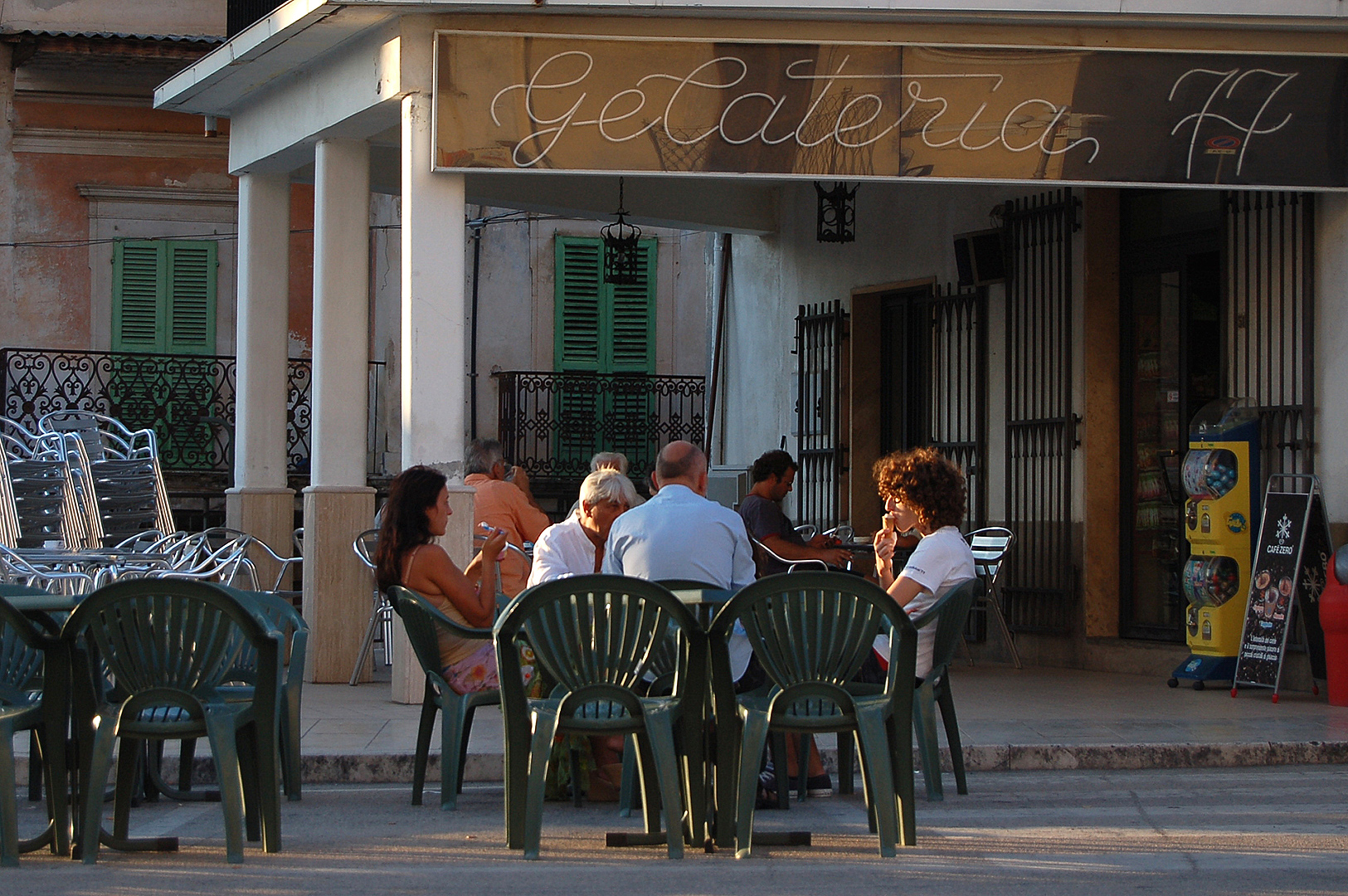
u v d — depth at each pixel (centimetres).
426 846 734
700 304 2566
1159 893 635
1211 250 1417
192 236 2400
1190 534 1314
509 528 1232
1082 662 1498
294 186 2419
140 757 854
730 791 729
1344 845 744
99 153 2369
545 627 706
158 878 658
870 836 760
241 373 1538
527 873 672
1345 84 1228
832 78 1189
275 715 717
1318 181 1226
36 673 755
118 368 2288
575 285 2534
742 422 2083
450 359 1188
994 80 1203
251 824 748
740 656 797
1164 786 925
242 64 1345
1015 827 787
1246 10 1192
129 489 1533
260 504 1523
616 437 2516
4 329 2327
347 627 1351
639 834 741
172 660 690
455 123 1166
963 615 857
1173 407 1453
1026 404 1566
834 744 1011
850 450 1819
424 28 1185
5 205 2334
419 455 1178
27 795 888
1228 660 1291
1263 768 997
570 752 864
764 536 1233
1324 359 1269
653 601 702
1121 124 1212
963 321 1662
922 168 1198
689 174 1182
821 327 1867
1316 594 1239
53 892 629
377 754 948
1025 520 1567
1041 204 1548
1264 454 1317
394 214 2391
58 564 1286
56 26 2344
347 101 1273
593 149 1176
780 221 1978
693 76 1180
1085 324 1500
